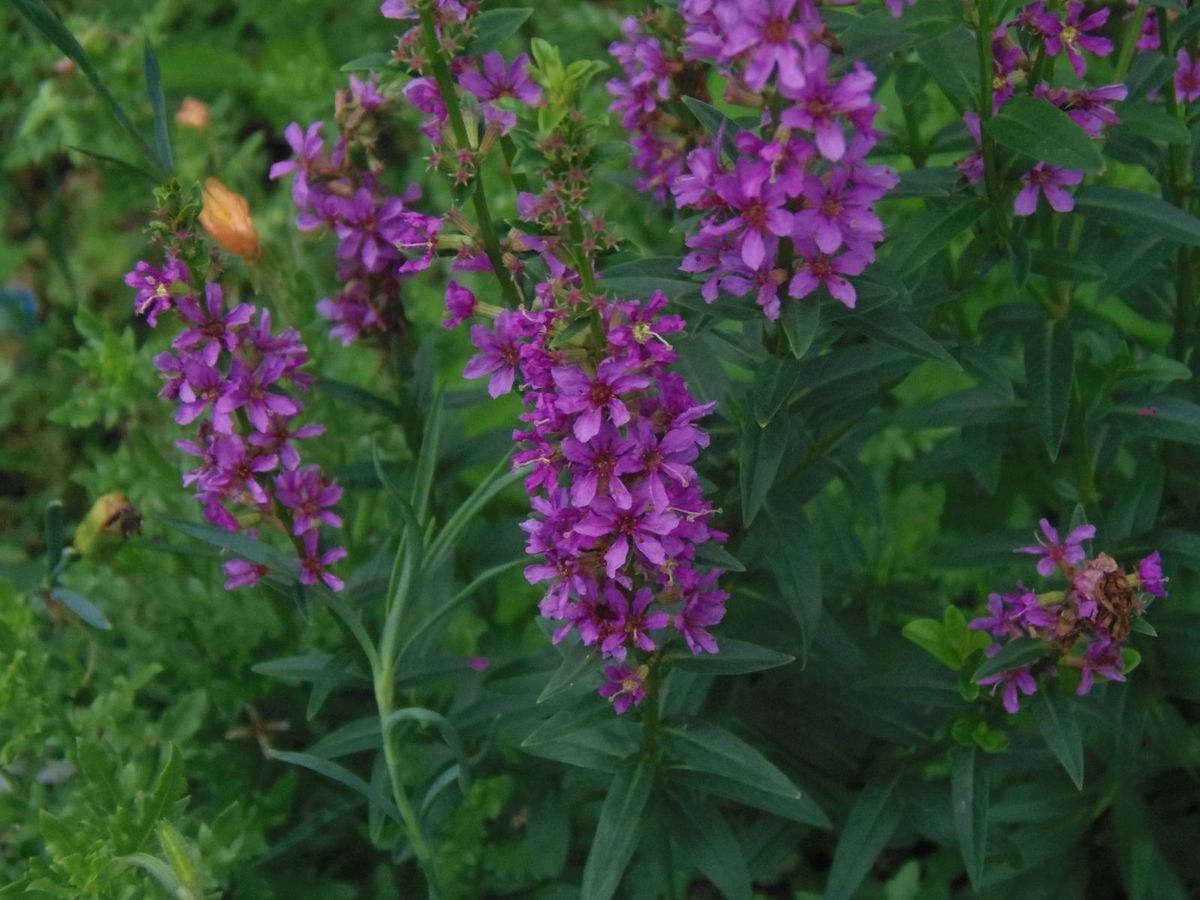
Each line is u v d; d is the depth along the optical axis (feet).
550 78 2.06
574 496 2.02
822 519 2.57
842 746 2.48
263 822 2.47
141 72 2.96
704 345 2.31
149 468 2.67
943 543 2.74
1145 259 2.31
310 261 2.95
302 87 3.11
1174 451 2.45
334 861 2.60
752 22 1.95
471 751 2.48
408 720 2.39
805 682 2.41
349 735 2.39
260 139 3.00
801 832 2.42
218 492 2.29
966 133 2.38
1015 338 2.45
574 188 2.04
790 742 2.46
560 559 2.05
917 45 2.18
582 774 2.38
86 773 2.34
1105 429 2.45
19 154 2.97
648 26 2.25
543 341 2.03
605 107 3.05
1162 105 2.36
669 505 2.04
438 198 3.12
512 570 2.68
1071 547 2.13
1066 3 2.15
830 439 2.31
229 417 2.24
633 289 2.17
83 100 2.94
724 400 2.30
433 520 2.35
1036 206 2.20
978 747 2.24
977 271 2.28
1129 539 2.38
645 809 2.26
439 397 2.33
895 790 2.33
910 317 2.25
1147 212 2.20
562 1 3.25
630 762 2.24
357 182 2.39
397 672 2.39
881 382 2.22
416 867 2.54
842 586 2.52
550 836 2.46
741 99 2.02
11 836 2.47
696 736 2.21
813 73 1.97
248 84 3.33
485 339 2.14
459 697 2.50
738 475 2.30
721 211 2.06
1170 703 2.57
